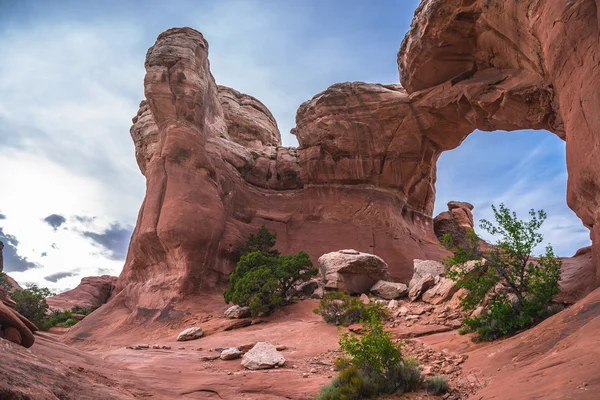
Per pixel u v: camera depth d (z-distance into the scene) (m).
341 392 7.87
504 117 24.38
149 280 29.19
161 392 8.77
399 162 35.97
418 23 26.55
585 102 11.69
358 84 34.47
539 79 21.12
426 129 33.47
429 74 28.83
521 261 12.49
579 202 12.97
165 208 28.94
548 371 5.59
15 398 3.75
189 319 24.23
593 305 8.23
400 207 37.78
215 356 13.58
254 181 37.66
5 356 4.64
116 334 24.80
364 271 23.38
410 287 22.47
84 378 6.12
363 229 35.03
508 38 21.16
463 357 9.82
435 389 7.71
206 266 28.27
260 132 45.34
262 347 12.45
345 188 36.69
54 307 45.41
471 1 22.44
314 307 21.69
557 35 13.48
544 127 22.69
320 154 36.84
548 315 10.75
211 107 37.69
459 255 12.61
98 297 52.59
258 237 30.95
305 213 36.09
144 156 37.38
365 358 8.51
